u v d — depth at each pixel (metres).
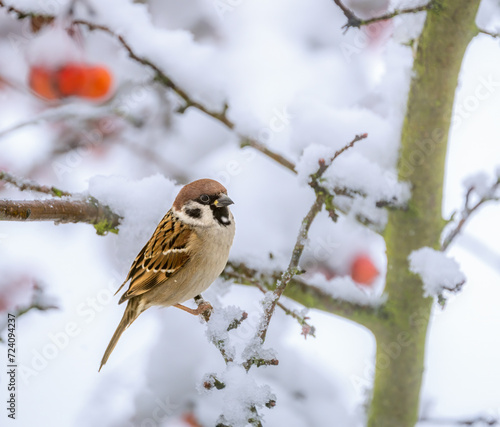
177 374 7.75
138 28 7.23
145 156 9.06
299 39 9.42
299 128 7.17
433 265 6.22
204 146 9.26
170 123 9.21
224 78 7.35
